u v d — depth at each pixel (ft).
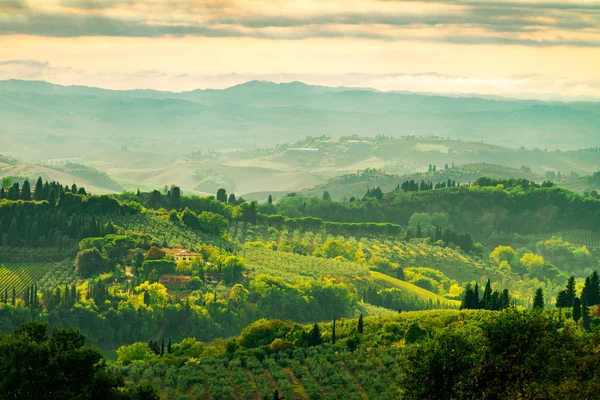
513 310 354.33
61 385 350.02
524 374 328.90
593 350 339.77
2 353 353.92
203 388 531.91
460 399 332.60
